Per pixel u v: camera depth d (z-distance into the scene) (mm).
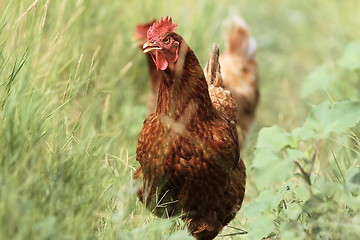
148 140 13430
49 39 17547
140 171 14383
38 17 15961
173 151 13148
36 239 10656
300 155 13453
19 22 14953
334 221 12172
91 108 16625
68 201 11758
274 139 13828
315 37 33938
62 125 13977
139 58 23062
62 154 12797
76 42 19453
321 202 12461
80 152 12992
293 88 28938
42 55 16922
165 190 13602
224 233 15930
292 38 34938
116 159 14898
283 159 13328
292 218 12898
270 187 16875
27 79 14016
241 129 23625
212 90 16031
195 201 13633
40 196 11578
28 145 12344
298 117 22594
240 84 24172
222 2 30047
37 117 13227
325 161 15930
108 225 12609
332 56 30297
